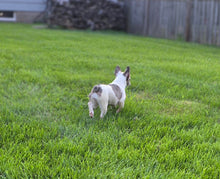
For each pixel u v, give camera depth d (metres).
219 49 10.04
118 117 4.36
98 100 4.14
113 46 9.46
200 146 3.81
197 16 11.59
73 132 3.98
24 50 7.79
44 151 3.66
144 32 14.43
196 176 3.40
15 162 3.43
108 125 4.16
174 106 4.86
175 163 3.58
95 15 15.45
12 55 7.02
